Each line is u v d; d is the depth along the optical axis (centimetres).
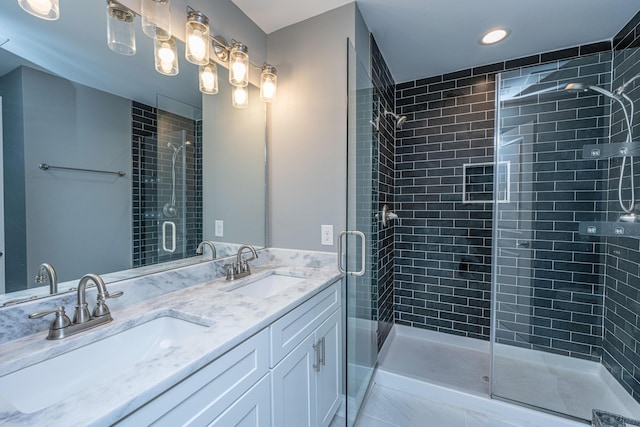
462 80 230
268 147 179
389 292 238
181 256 132
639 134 154
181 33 126
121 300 101
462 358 211
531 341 203
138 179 115
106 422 49
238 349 81
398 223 254
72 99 94
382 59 210
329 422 139
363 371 164
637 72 155
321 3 153
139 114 115
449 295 237
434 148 241
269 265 173
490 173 221
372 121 173
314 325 126
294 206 172
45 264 86
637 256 153
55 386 71
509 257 209
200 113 142
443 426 150
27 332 78
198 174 141
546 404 157
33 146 84
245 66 147
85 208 97
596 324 185
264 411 92
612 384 169
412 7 156
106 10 100
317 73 163
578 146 185
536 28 176
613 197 173
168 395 61
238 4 153
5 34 79
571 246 191
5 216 78
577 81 182
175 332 98
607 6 154
